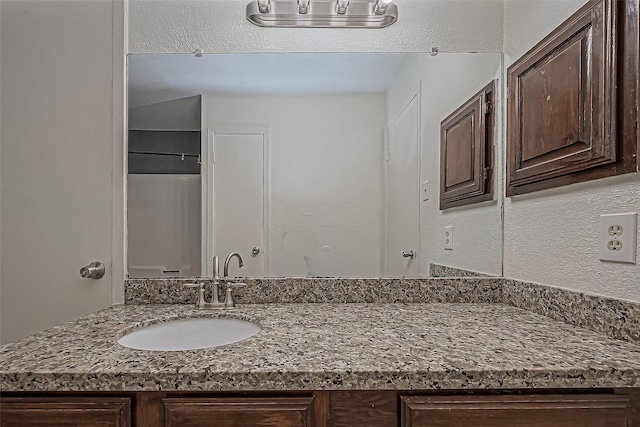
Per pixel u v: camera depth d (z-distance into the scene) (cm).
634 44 81
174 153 141
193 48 142
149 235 139
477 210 144
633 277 84
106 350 83
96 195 136
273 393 75
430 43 145
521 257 128
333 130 146
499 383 71
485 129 143
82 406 73
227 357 77
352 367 72
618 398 73
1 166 134
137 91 140
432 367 72
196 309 126
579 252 100
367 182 147
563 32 103
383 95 146
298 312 121
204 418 73
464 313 119
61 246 135
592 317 95
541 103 114
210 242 142
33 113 135
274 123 145
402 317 113
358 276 144
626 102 83
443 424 73
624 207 86
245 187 144
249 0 143
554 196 111
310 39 145
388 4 137
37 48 135
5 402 73
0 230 134
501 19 144
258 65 144
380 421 74
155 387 71
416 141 147
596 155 90
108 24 137
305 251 145
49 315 134
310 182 146
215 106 143
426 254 145
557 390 74
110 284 134
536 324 103
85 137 136
